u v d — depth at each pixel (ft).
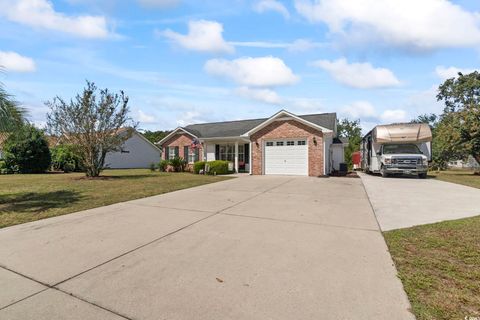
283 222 16.78
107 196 26.86
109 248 12.41
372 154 52.16
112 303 7.86
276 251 11.87
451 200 24.38
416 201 23.91
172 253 11.74
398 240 13.20
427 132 47.16
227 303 7.77
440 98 96.94
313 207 21.25
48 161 71.31
